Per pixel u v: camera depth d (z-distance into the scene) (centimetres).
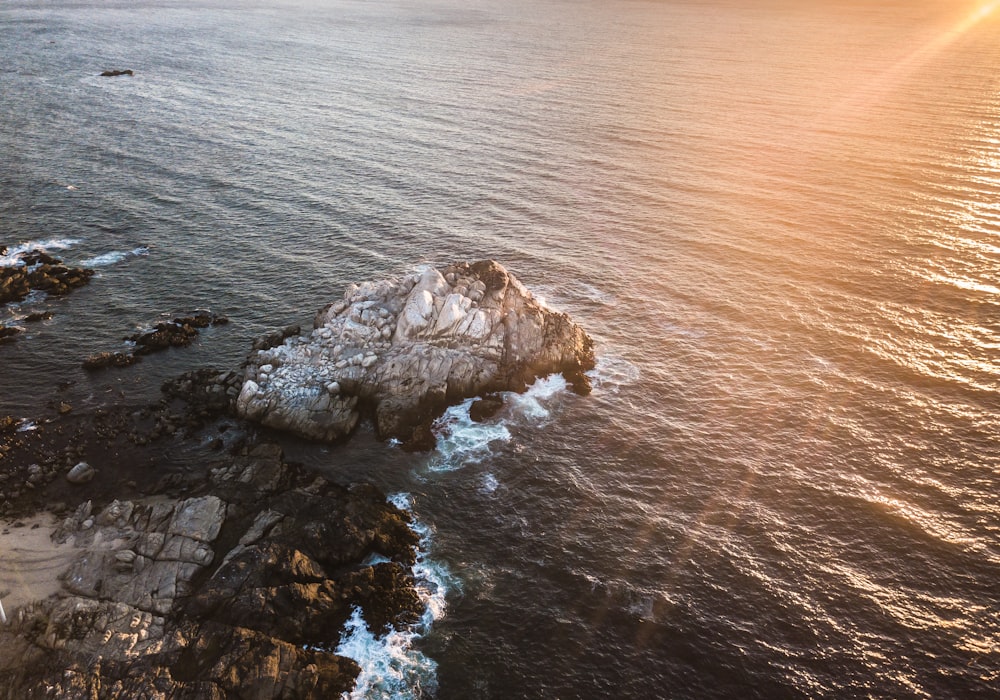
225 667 3694
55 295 7338
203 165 10881
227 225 9038
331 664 3841
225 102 14225
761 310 7388
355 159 11300
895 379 6334
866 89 15725
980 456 5462
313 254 8406
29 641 3778
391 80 16325
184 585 4166
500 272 6781
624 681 3856
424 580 4447
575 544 4744
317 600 4144
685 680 3862
